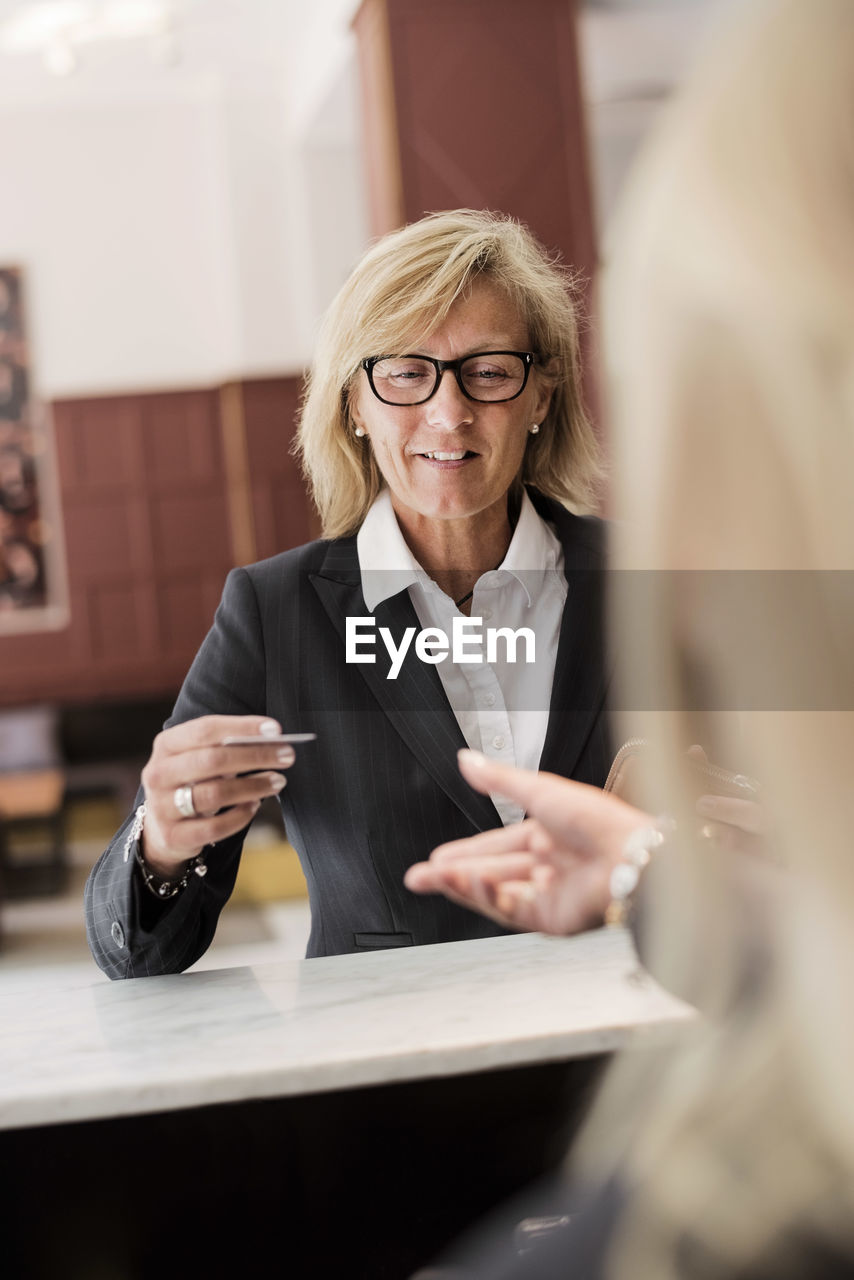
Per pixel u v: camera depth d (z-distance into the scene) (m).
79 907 6.54
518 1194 1.03
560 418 1.46
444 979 1.09
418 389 1.31
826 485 0.33
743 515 0.34
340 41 6.54
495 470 1.33
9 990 1.15
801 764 0.34
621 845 0.75
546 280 1.36
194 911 1.26
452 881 0.80
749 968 0.40
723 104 0.36
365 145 5.87
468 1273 0.44
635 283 0.37
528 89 5.51
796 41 0.34
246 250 8.59
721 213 0.35
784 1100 0.37
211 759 1.11
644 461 0.37
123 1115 0.97
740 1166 0.37
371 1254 1.03
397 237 1.33
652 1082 0.41
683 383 0.35
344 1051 0.92
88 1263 0.99
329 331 1.36
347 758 1.34
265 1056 0.92
